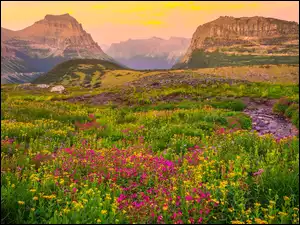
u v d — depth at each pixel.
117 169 9.85
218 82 44.16
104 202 7.09
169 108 30.88
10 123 19.00
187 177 8.82
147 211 6.73
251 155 11.65
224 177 9.09
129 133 18.45
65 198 7.34
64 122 23.03
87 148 13.61
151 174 9.41
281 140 13.83
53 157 11.70
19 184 8.08
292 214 6.62
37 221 6.33
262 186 8.34
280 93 34.72
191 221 6.36
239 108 27.44
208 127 19.14
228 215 6.75
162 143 15.28
